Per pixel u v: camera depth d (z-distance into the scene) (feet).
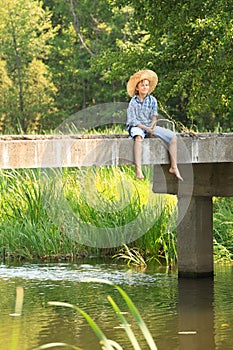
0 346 27.78
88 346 27.86
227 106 69.10
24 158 27.73
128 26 153.99
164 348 27.58
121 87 165.99
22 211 50.67
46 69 176.14
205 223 39.93
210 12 67.41
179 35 70.90
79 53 169.58
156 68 73.46
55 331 29.91
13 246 49.03
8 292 37.09
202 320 31.24
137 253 45.91
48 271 43.01
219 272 41.81
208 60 66.74
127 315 32.27
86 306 34.01
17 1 173.47
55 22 187.32
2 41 175.01
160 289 37.32
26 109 173.99
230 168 38.32
